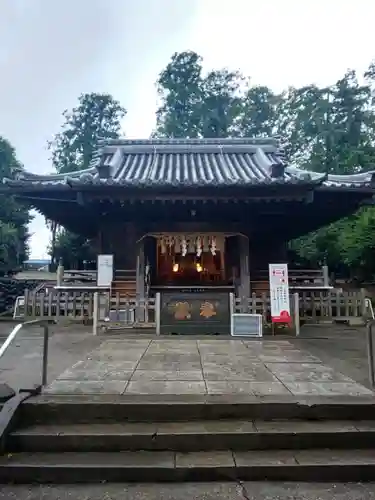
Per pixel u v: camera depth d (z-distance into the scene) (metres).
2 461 3.24
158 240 11.29
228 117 33.66
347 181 10.70
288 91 30.36
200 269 11.77
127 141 14.35
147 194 9.52
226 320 8.88
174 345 7.38
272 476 3.14
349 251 16.09
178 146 14.28
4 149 25.50
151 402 3.87
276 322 8.88
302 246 20.97
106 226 11.11
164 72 34.75
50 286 12.45
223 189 9.38
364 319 10.31
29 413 3.78
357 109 25.09
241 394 4.16
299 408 3.83
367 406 3.83
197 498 2.90
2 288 16.73
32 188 9.88
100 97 33.59
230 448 3.46
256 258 11.51
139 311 9.33
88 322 10.53
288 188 9.35
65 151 32.69
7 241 21.30
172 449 3.45
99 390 4.30
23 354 6.65
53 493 2.98
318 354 6.62
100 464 3.19
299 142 27.75
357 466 3.15
